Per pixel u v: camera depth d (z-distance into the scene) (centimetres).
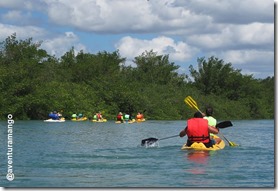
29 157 1403
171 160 1334
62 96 5178
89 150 1605
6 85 4834
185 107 6644
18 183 1015
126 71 8075
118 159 1358
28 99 4838
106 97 5769
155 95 6500
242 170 1171
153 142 1745
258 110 8369
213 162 1301
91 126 3538
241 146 1759
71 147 1714
